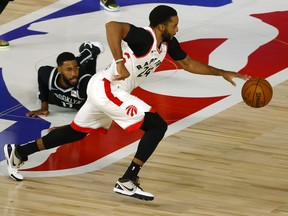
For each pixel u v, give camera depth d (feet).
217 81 52.95
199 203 38.01
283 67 55.47
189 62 38.42
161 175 40.65
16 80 52.34
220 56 57.06
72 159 42.22
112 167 41.50
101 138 44.50
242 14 65.62
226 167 41.70
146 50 36.19
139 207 37.37
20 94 50.31
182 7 66.80
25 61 55.42
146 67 36.99
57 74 46.47
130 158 42.52
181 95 50.60
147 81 52.54
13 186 39.09
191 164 41.88
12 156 39.24
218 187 39.68
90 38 59.77
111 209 37.06
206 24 63.21
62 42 58.90
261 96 39.50
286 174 41.22
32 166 41.34
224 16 65.00
